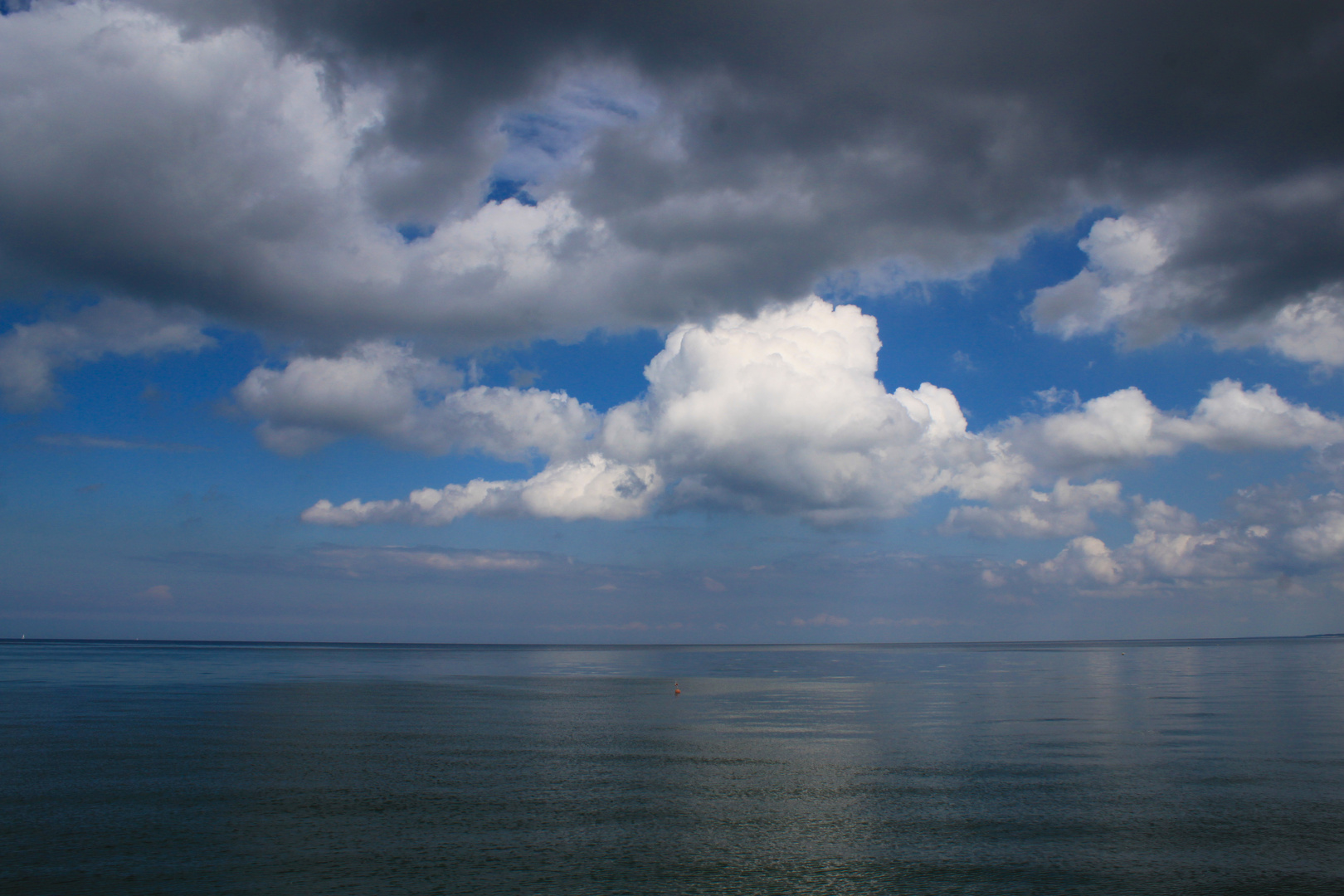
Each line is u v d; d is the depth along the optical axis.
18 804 27.42
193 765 34.59
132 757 36.72
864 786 30.31
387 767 34.09
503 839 23.30
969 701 64.31
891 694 72.31
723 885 19.56
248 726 47.84
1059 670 114.44
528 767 34.16
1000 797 28.34
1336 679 91.69
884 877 20.11
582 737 43.47
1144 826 24.47
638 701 65.31
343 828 24.41
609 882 19.75
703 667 133.62
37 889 19.38
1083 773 32.62
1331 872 20.38
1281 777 31.88
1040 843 22.84
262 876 20.16
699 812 26.31
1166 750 38.31
